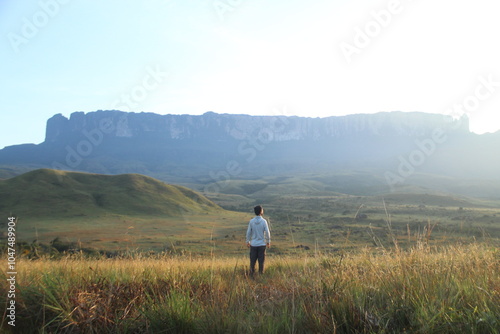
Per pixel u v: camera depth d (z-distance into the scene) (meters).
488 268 4.01
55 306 3.30
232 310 3.52
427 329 2.61
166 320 3.14
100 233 48.19
